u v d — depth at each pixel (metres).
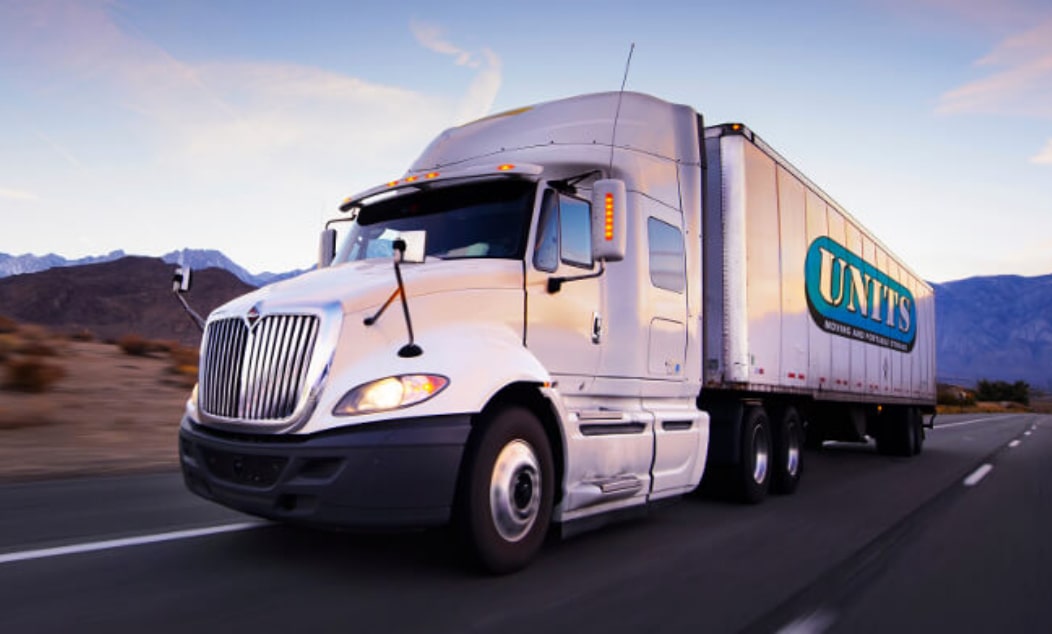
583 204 5.69
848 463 13.47
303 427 4.02
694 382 6.88
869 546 5.97
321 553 4.83
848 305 11.60
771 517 7.12
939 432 26.66
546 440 4.73
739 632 3.75
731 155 7.88
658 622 3.83
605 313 5.68
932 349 18.91
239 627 3.48
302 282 4.69
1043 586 4.97
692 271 7.00
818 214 10.30
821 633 3.84
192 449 4.53
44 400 13.59
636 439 5.69
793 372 9.11
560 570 4.72
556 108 6.51
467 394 4.19
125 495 6.81
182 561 4.59
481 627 3.60
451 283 4.61
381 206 6.04
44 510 6.07
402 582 4.27
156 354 23.52
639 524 6.52
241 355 4.36
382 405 4.00
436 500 4.04
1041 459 15.09
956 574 5.21
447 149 6.84
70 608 3.69
